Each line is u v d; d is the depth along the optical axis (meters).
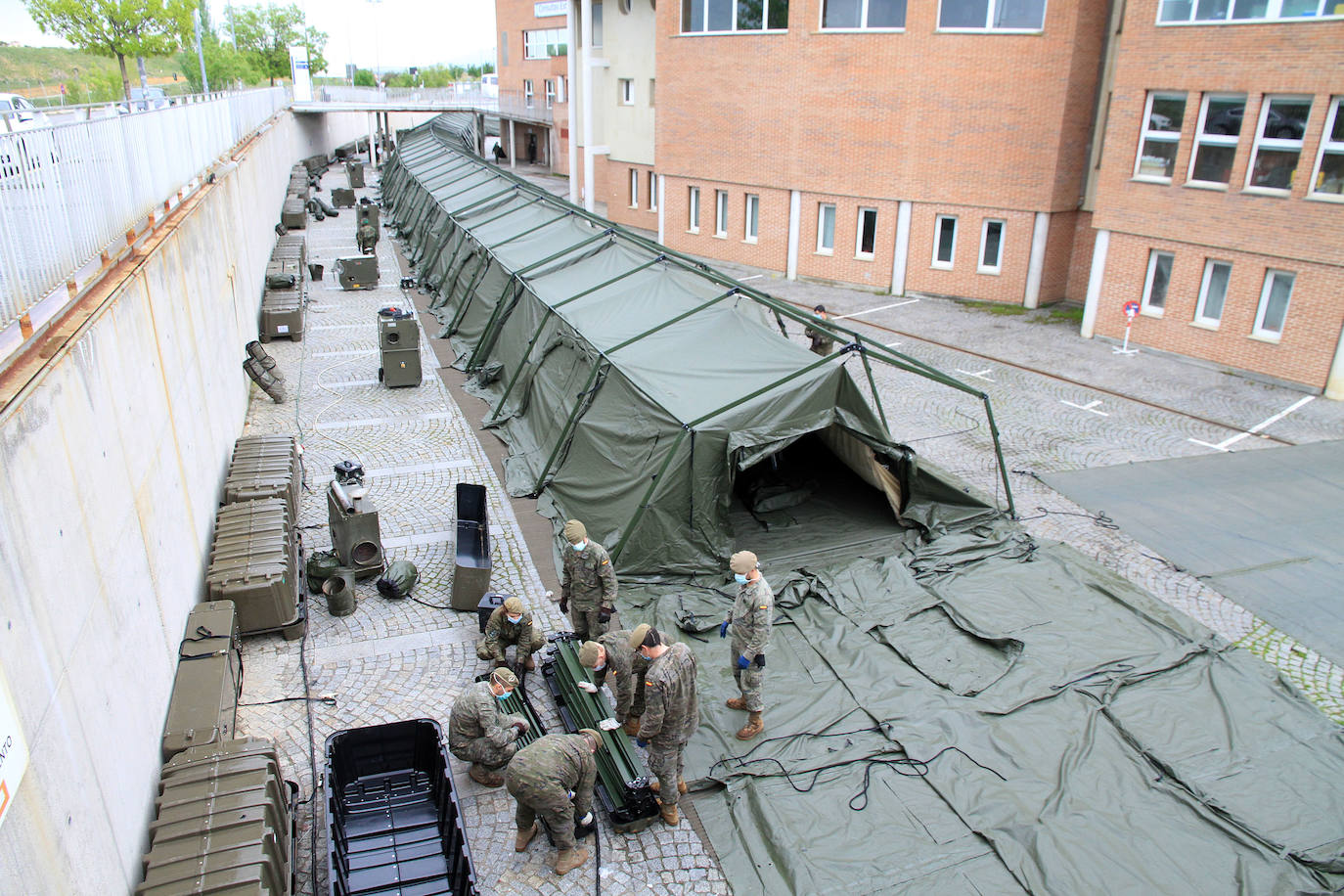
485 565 9.87
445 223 24.73
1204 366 17.92
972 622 9.30
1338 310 15.70
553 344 14.19
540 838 6.84
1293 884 6.25
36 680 4.68
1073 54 20.16
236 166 17.03
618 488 10.85
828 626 9.31
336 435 14.29
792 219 25.88
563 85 48.78
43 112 12.82
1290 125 15.84
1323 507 12.20
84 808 5.12
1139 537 11.38
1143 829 6.75
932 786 7.19
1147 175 18.27
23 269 5.80
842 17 23.28
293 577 9.37
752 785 7.23
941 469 13.40
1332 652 9.10
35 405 5.19
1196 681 8.46
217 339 12.48
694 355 11.91
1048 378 17.47
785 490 12.43
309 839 6.70
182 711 7.08
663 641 6.83
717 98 26.75
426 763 7.17
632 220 35.28
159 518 7.80
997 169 21.86
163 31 28.64
